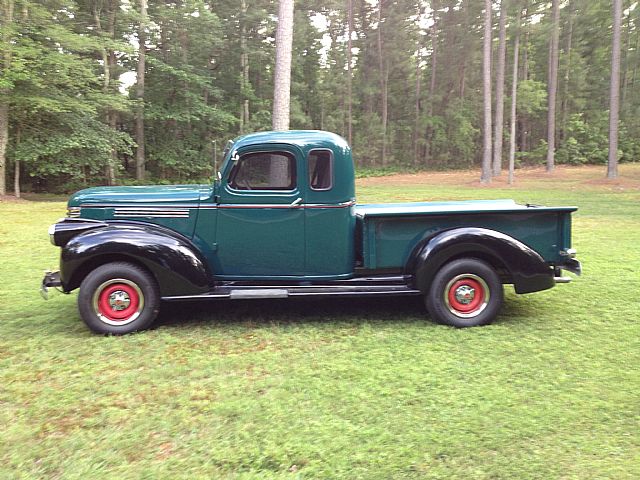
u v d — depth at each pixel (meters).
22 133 20.19
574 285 6.32
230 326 4.90
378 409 3.18
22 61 17.17
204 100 30.16
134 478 2.49
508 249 4.71
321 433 2.89
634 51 40.19
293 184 4.85
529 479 2.46
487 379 3.61
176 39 28.56
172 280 4.66
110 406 3.24
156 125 29.92
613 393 3.35
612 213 13.66
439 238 4.72
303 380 3.62
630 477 2.46
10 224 12.28
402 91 47.94
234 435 2.88
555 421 3.00
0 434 2.90
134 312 4.70
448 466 2.57
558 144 44.81
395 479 2.47
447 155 44.62
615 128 26.17
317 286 4.98
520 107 38.62
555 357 4.01
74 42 19.22
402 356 4.08
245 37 32.38
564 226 4.87
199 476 2.50
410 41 44.41
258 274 4.96
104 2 24.94
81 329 4.82
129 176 29.42
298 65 38.62
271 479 2.47
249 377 3.69
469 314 4.84
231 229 4.88
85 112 20.83
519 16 26.78
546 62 43.28
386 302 5.77
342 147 4.87
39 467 2.58
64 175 24.94
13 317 5.22
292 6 9.96
